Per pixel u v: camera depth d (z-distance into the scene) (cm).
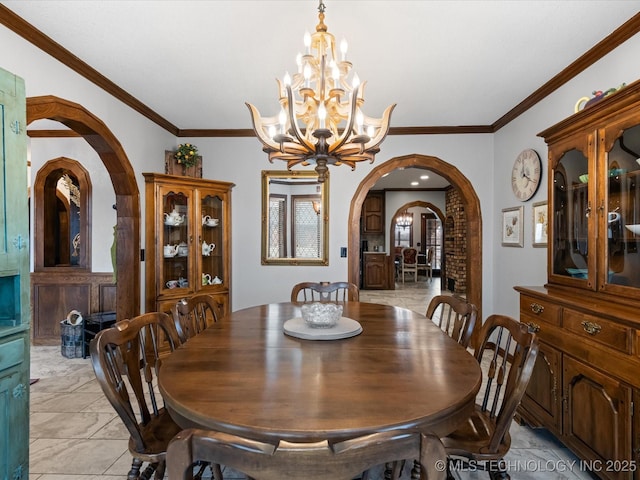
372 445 64
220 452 64
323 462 64
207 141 420
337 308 194
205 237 396
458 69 266
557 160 225
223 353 154
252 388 118
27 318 173
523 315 239
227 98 323
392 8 194
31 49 219
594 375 170
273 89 304
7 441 159
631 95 162
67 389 298
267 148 194
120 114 311
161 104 338
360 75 276
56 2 189
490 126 398
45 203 425
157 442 136
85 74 263
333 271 419
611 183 180
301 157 193
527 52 242
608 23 208
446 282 885
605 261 182
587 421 175
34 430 233
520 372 123
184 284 373
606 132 180
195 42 230
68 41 228
